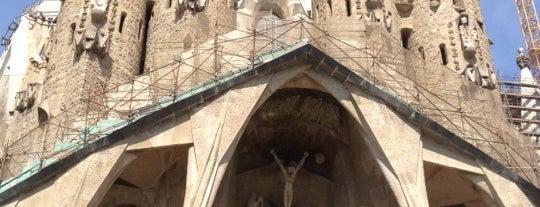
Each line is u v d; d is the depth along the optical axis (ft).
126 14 94.94
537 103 164.66
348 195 77.71
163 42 87.35
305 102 77.71
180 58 80.23
